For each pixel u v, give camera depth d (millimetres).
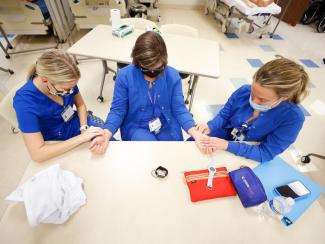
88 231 685
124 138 1409
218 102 2541
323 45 4027
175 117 1371
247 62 3322
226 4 3914
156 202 774
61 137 1253
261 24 4551
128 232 691
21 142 1903
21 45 3238
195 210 766
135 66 1113
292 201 780
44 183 735
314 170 1889
